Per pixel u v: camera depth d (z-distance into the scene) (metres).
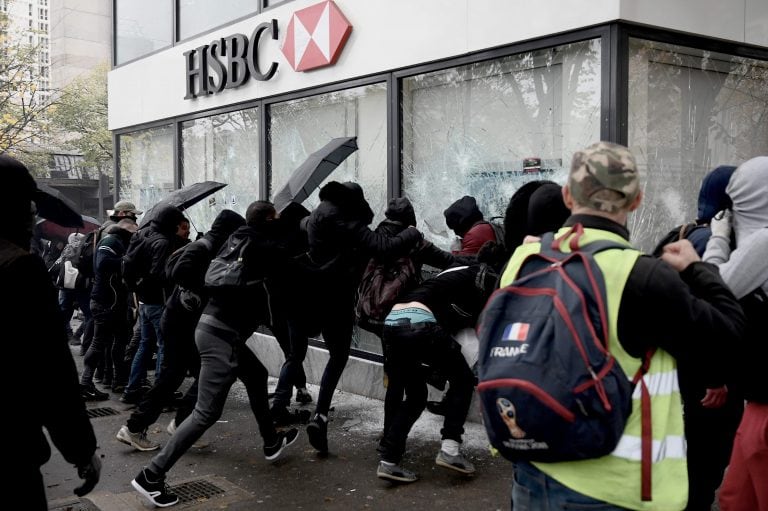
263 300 4.29
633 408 1.76
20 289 2.08
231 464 4.78
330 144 5.96
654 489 1.73
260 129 7.93
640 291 1.75
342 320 4.91
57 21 45.06
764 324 2.43
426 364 4.31
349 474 4.53
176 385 5.14
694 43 5.02
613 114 4.68
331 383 4.91
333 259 4.84
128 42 10.45
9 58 23.50
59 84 44.97
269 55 7.71
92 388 6.69
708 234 2.91
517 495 1.96
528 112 5.39
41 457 2.14
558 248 1.91
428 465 4.64
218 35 8.44
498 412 1.77
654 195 4.96
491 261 4.19
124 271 6.25
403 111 6.34
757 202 2.63
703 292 1.89
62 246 11.87
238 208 8.51
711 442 2.92
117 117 10.59
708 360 1.82
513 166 5.53
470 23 5.57
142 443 5.11
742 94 5.45
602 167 1.91
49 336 2.13
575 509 1.78
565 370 1.69
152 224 6.23
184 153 9.39
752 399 2.46
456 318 4.25
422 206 6.25
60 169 31.70
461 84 5.89
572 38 4.92
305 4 7.18
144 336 6.47
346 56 6.71
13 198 2.21
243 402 6.46
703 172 5.24
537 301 1.80
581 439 1.69
